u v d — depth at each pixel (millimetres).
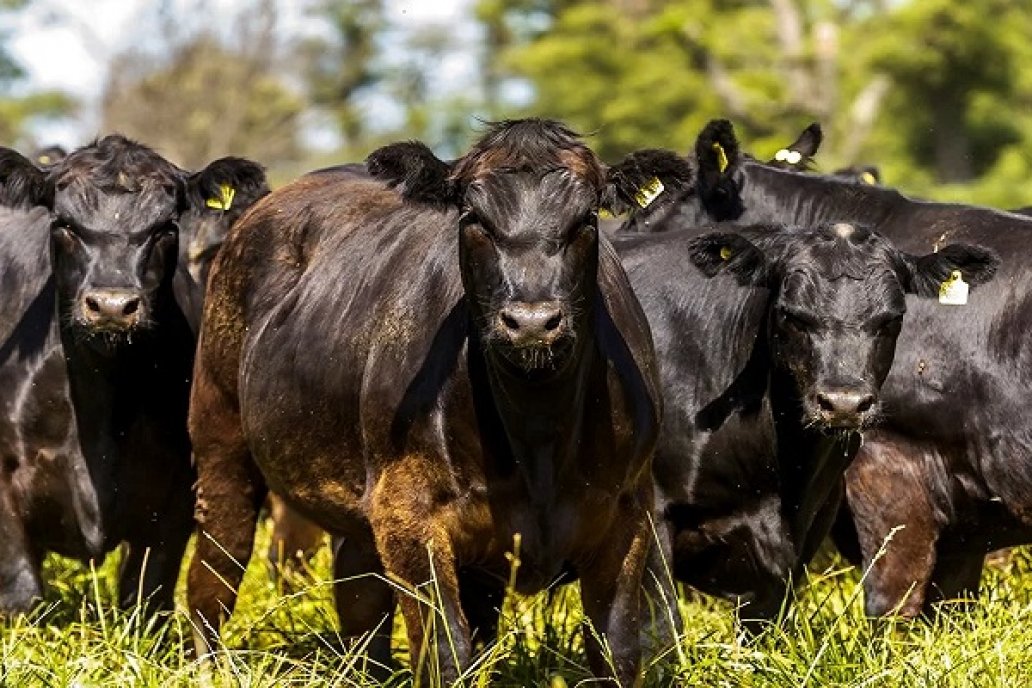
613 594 10453
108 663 11195
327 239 11852
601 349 10219
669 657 11234
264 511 18406
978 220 13602
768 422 12258
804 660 10945
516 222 9789
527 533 10242
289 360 11508
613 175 10414
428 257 10836
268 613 12016
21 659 11164
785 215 15023
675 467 12500
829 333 11680
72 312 13023
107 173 13477
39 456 13539
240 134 54156
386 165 10242
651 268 13008
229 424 12484
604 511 10320
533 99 54406
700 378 12492
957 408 12938
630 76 49719
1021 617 11969
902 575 13047
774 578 12430
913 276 12227
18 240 14102
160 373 13547
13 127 56812
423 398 10320
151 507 13562
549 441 10086
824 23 49062
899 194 14469
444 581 10266
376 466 10648
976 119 46281
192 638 12641
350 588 12109
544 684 11023
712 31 48844
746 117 48531
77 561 15258
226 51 53625
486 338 9805
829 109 48281
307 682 10953
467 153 10305
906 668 10648
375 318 10898
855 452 12547
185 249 15320
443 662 10133
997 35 45250
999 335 12859
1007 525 13031
